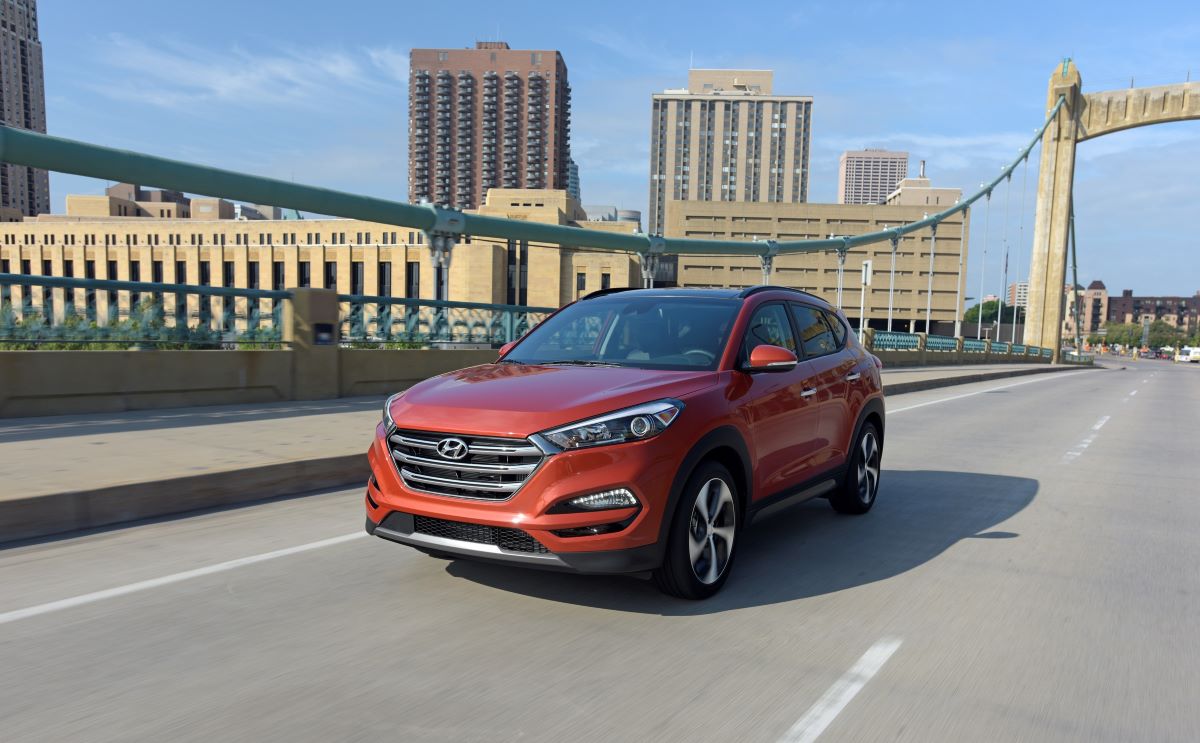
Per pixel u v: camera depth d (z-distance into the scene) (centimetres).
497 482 345
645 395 370
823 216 12344
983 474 789
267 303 1031
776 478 450
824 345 548
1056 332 7375
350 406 991
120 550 454
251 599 377
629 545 345
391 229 10062
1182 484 764
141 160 1819
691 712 272
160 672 296
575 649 324
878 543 507
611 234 3097
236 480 577
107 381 871
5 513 467
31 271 11294
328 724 259
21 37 19562
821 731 261
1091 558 485
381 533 377
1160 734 265
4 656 309
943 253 12325
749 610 376
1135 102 7262
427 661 310
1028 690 297
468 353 1319
